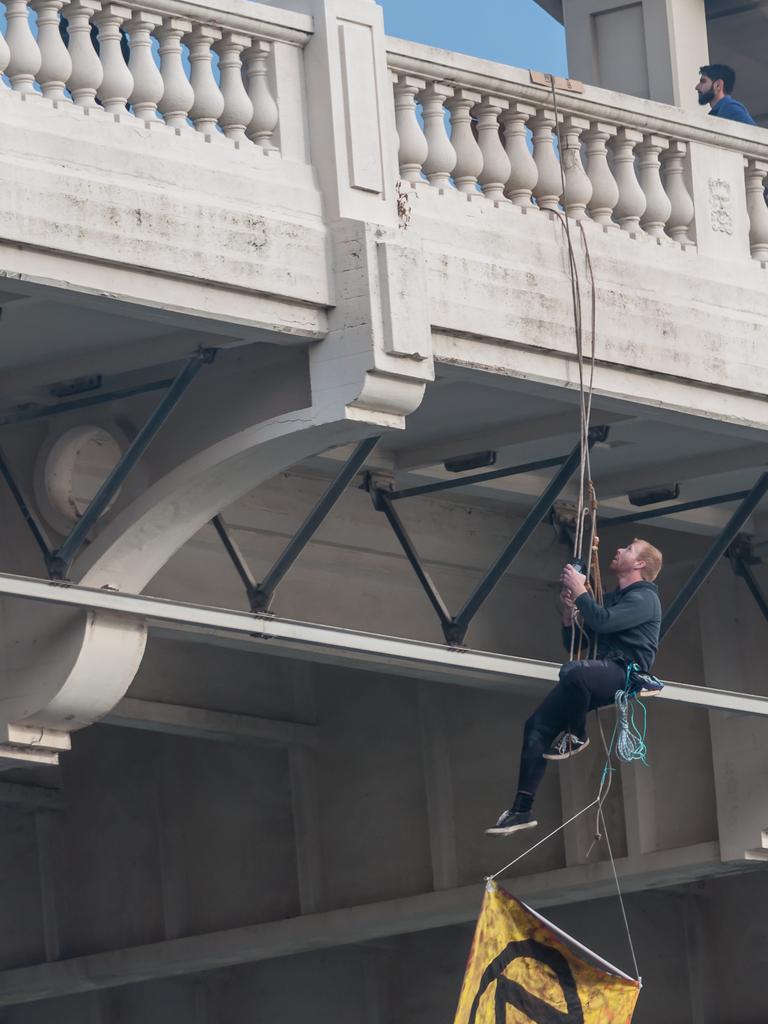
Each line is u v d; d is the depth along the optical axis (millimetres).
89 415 26438
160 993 43219
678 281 28203
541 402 28656
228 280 23750
